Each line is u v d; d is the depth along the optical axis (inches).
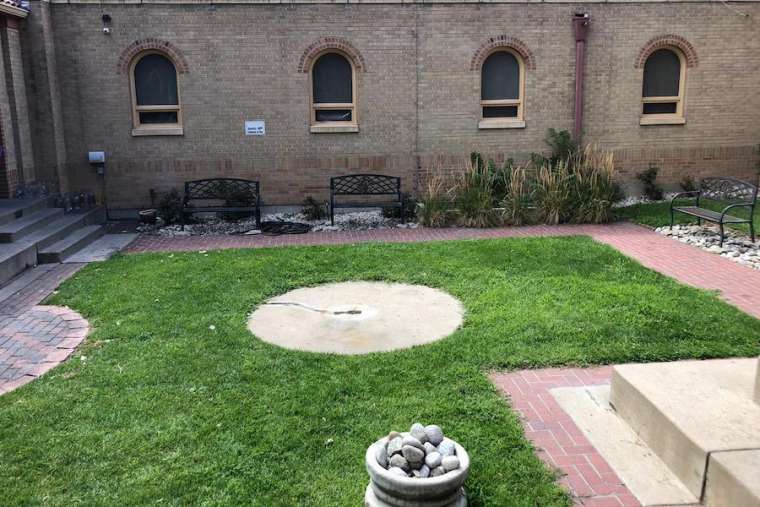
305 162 520.1
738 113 546.0
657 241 397.4
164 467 156.6
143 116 512.7
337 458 160.1
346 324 257.4
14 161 465.1
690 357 217.3
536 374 207.3
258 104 509.0
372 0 498.9
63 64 493.4
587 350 221.6
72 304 283.7
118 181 512.1
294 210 525.3
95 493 147.5
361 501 143.8
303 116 513.3
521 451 161.6
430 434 142.7
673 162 548.1
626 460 157.8
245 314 269.7
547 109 530.0
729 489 132.6
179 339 238.8
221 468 156.0
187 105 505.4
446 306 278.2
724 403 159.9
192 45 496.7
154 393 194.5
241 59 501.4
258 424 175.8
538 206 467.8
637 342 228.4
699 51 535.2
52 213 433.4
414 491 129.2
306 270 336.2
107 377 205.9
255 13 495.5
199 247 408.5
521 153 533.6
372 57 509.0
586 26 515.2
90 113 501.7
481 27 511.5
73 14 486.3
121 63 494.9
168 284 310.5
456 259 351.9
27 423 178.1
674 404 159.5
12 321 263.0
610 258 350.0
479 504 143.2
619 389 178.4
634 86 534.9
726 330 237.6
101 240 432.1
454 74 516.7
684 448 147.1
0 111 444.5
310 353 224.2
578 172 475.8
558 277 313.1
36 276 336.2
